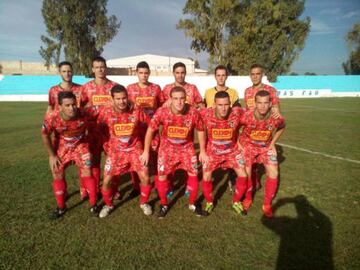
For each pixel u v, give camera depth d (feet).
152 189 17.03
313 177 18.39
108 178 13.29
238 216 13.34
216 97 12.46
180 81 17.69
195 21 118.32
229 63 121.08
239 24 115.24
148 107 17.43
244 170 13.55
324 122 42.47
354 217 13.09
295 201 14.85
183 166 13.88
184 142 13.64
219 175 19.44
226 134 13.35
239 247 10.75
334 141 29.37
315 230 11.98
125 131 13.39
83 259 10.02
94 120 14.25
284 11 116.57
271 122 13.38
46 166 20.63
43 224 12.48
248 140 14.23
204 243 11.01
